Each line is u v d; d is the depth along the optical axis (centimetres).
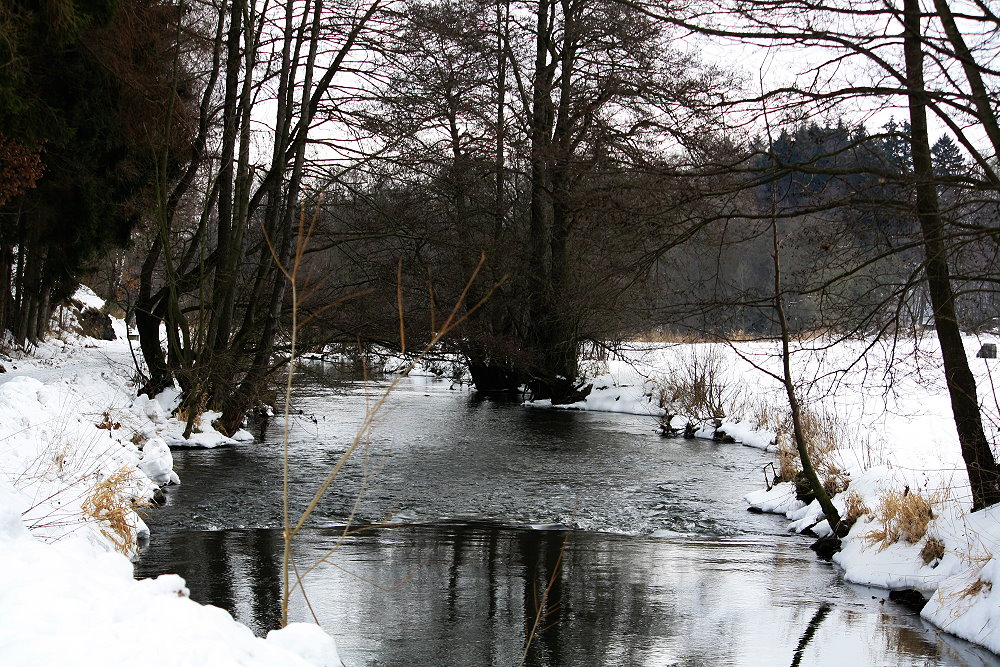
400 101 1970
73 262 2159
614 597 813
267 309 2025
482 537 1042
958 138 838
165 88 1995
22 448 898
